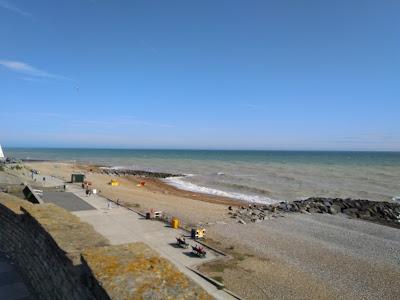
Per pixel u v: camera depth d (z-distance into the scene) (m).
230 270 15.50
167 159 141.75
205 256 16.64
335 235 24.22
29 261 8.38
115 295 3.70
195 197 41.28
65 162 101.56
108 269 4.21
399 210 35.00
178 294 3.80
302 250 19.91
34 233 8.00
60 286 6.28
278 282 14.77
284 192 47.22
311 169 85.06
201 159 142.38
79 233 6.96
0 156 69.69
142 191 42.28
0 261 9.56
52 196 29.84
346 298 13.84
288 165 101.19
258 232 23.81
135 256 4.62
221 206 34.38
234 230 23.94
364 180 61.69
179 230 20.94
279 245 20.69
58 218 7.88
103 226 20.91
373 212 34.12
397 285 15.39
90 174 60.97
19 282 8.45
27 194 17.55
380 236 24.72
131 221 22.50
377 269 17.33
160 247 17.42
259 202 39.25
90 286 4.57
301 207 35.12
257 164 105.88
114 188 42.03
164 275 4.18
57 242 6.39
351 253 19.83
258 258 17.83
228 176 66.94
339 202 38.41
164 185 53.31
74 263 5.65
